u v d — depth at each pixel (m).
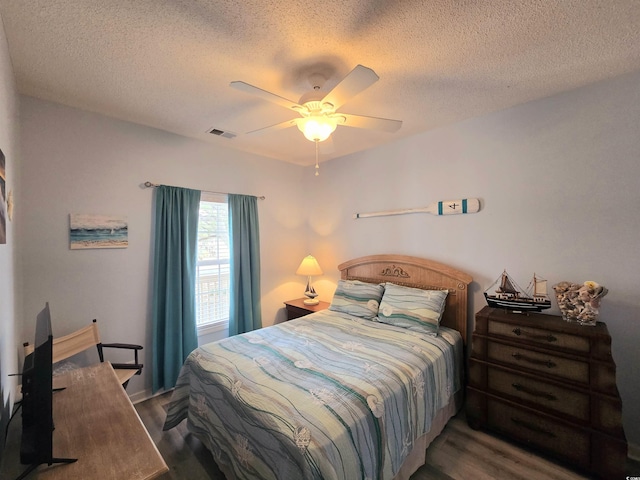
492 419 2.01
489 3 1.23
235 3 1.22
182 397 1.99
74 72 1.74
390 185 3.12
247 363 1.79
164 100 2.11
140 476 0.96
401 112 2.37
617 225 1.88
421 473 1.70
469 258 2.55
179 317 2.69
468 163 2.53
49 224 2.10
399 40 1.47
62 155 2.15
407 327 2.40
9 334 1.49
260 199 3.55
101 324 2.34
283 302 3.81
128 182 2.48
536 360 1.85
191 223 2.85
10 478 0.94
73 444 1.10
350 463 1.18
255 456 1.32
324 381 1.55
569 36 1.45
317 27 1.37
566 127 2.05
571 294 1.89
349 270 3.45
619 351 1.87
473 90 2.02
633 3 1.22
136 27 1.36
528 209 2.22
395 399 1.51
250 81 1.86
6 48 1.42
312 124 1.69
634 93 1.81
